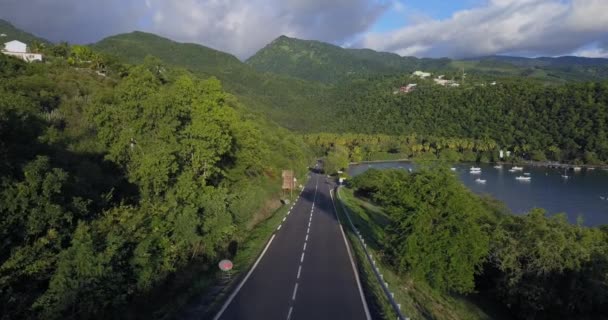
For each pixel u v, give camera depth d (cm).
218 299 2142
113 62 9062
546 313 3200
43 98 4438
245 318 1936
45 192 1686
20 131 2020
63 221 1803
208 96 3525
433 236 2931
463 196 3047
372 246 3872
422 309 2572
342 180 10162
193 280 2288
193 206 2552
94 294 1551
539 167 17925
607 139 18100
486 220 4372
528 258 3288
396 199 3150
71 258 1584
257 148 4744
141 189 2762
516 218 3847
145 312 1834
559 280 3173
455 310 2891
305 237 3944
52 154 2264
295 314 2012
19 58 7112
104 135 2973
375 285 2516
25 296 1485
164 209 2336
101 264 1605
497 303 3441
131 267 1853
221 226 2661
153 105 2888
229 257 2925
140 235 1983
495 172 16450
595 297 3077
